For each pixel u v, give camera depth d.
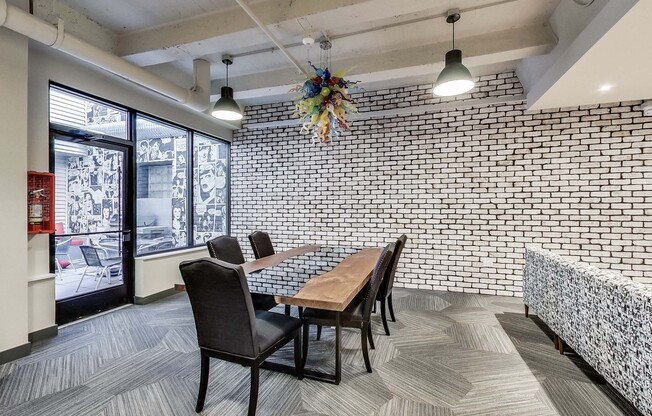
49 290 2.99
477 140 4.51
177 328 3.24
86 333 3.10
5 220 2.54
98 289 3.68
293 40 3.35
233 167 5.82
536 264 3.14
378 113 4.88
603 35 2.26
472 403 2.04
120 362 2.54
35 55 2.95
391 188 4.93
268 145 5.62
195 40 3.02
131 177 4.04
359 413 1.94
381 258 2.35
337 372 2.23
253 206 5.72
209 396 2.10
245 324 1.78
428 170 4.74
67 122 3.35
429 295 4.42
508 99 4.30
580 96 3.55
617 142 3.97
